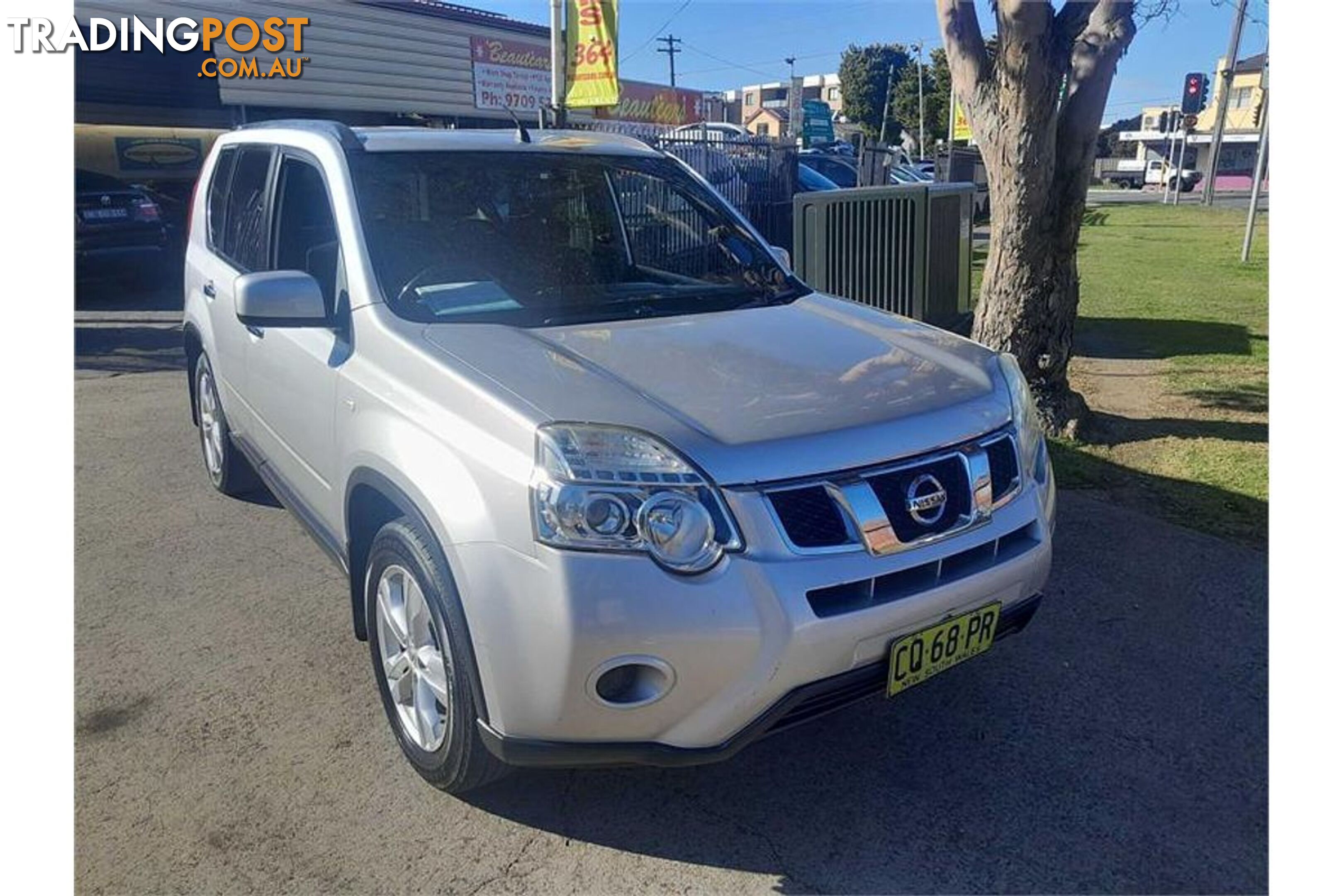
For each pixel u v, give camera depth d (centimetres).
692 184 420
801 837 265
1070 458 560
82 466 577
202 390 525
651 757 234
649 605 222
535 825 270
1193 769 291
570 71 1134
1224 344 873
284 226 391
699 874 252
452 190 350
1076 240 577
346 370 305
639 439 233
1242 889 245
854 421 252
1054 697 329
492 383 254
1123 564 425
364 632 317
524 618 228
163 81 1578
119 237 1204
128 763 296
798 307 353
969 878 250
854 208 723
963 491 261
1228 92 3241
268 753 301
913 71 6425
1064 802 278
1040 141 539
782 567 230
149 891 245
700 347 294
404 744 288
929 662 254
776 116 6194
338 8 1619
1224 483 518
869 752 301
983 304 595
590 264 362
